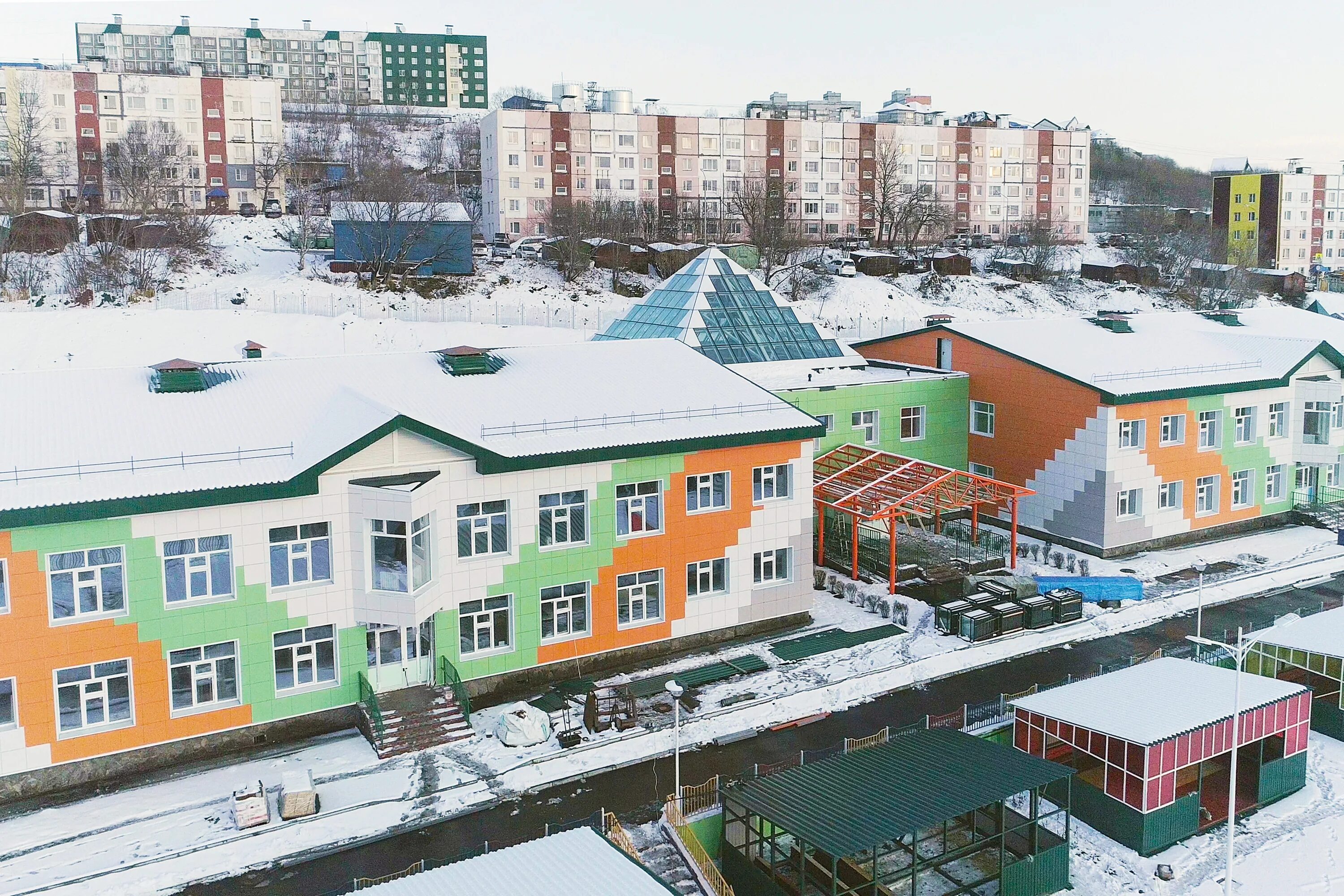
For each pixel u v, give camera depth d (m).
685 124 142.12
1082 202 164.75
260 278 98.62
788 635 44.88
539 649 39.78
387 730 35.03
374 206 102.81
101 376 38.75
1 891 27.52
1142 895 28.06
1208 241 140.88
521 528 38.78
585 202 128.12
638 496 41.44
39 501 31.25
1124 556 55.00
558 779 33.31
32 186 124.06
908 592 49.16
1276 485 61.25
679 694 30.67
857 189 151.50
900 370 64.69
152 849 29.41
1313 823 31.55
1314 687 38.41
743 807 27.47
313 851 29.45
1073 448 55.50
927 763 29.33
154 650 33.31
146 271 91.38
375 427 35.50
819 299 115.19
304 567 35.53
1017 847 29.62
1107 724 31.02
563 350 47.28
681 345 50.00
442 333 87.00
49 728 32.19
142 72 142.88
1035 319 67.50
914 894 26.09
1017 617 45.06
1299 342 61.16
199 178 136.75
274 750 35.00
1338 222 169.88
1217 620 46.50
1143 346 61.44
